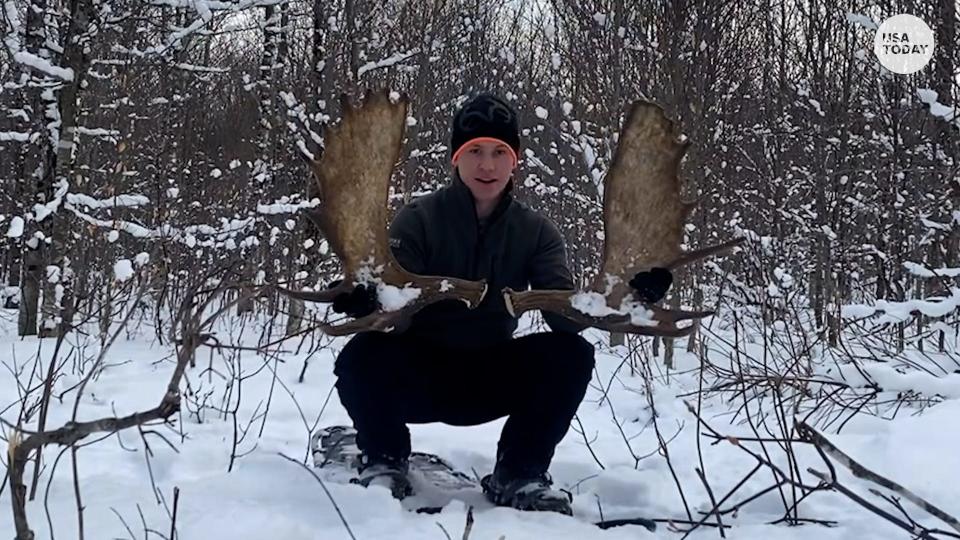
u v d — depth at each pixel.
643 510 2.74
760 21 10.36
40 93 7.97
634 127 2.46
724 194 9.58
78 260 7.93
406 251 2.78
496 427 3.95
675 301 8.48
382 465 2.69
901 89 8.31
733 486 2.98
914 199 8.45
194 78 10.98
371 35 9.86
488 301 2.84
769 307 5.99
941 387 3.32
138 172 9.93
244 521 2.16
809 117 10.59
